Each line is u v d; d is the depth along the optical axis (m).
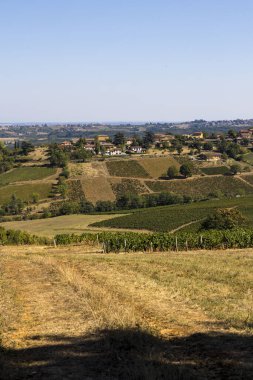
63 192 149.88
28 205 142.25
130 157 196.75
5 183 163.25
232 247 45.69
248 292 19.11
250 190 157.12
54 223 106.50
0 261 32.59
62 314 15.34
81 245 52.25
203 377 9.39
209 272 25.47
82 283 20.84
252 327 13.36
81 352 11.29
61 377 9.70
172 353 11.06
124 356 10.80
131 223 98.25
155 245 45.44
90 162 186.50
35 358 10.99
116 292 18.89
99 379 9.47
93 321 14.06
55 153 184.88
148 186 161.38
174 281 22.31
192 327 13.53
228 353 10.99
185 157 195.62
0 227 60.69
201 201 129.38
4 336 12.93
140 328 12.64
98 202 135.12
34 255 38.47
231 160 194.38
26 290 20.12
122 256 37.53
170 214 104.19
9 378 9.66
